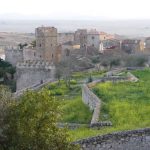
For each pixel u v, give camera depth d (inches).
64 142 1248.8
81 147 1494.8
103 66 6151.6
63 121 2250.2
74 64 5910.4
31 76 5059.1
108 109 2208.4
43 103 1241.4
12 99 1248.8
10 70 5767.7
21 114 1208.8
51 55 6176.2
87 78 4409.5
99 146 1518.2
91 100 2472.9
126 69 4933.6
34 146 1186.6
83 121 2229.3
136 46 7450.8
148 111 2095.2
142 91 2822.3
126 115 2027.6
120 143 1530.5
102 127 1875.0
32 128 1199.6
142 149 1535.4
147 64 6323.8
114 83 3299.7
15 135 1175.6
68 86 3914.9
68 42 7470.5
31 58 6195.9
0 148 1149.1
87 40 7775.6
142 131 1541.6
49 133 1225.4
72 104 2736.2
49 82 4478.3
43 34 6122.1
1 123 1181.7
